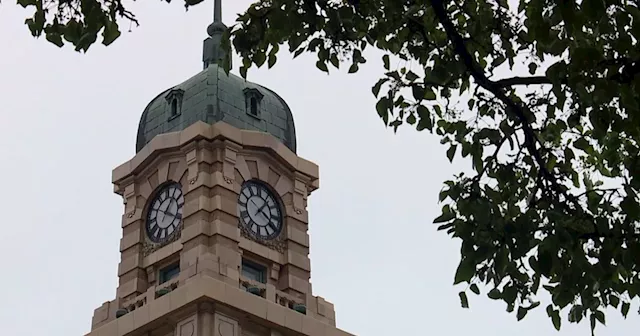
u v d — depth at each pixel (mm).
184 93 68500
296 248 65125
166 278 63312
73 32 20188
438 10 20891
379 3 21844
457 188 21281
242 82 69500
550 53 19422
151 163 66438
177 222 64188
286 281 63375
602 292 20344
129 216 66312
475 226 19844
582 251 19375
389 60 22672
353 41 22078
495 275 19984
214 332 56656
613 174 21969
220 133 64750
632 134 18922
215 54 71188
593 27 19781
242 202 64375
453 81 21844
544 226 19719
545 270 19297
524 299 20344
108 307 63312
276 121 69438
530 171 21781
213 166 64250
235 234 62156
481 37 22266
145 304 60719
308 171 68312
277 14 21281
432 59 22156
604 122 19000
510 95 22406
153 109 69938
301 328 60062
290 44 21766
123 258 65000
